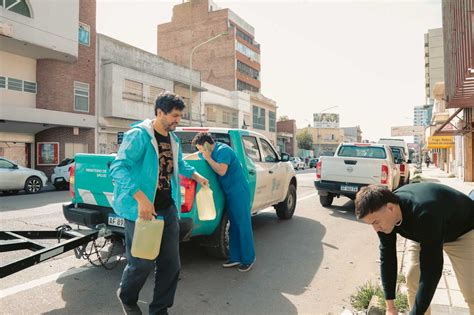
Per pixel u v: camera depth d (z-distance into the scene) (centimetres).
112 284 407
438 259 216
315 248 586
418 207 219
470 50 733
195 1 5406
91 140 2277
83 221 450
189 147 604
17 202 1109
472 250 244
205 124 3547
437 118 2734
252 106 4550
